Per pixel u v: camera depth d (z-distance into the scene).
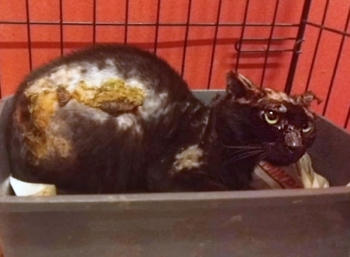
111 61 0.84
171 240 0.70
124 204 0.65
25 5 1.07
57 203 0.63
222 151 0.84
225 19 1.21
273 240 0.74
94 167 0.80
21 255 0.68
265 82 1.33
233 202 0.68
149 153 0.85
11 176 0.82
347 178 0.93
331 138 0.97
